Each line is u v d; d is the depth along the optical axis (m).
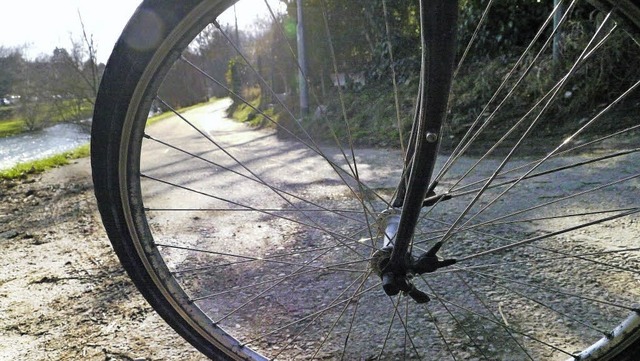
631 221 2.40
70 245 2.86
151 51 0.93
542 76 5.12
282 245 2.61
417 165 0.98
